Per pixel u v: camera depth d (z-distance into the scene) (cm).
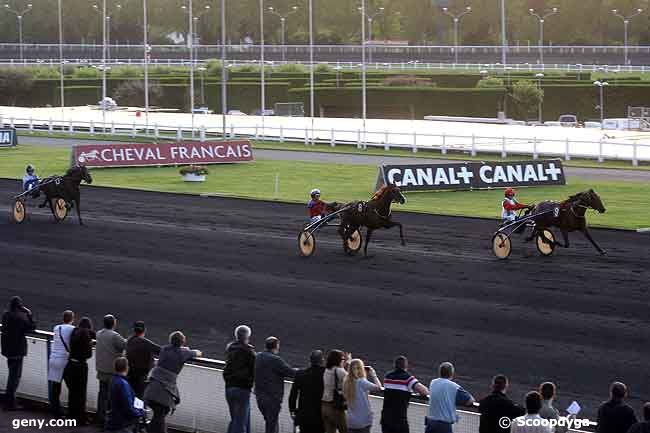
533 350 2261
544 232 3231
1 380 1930
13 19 18012
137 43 18938
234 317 2578
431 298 2716
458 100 11288
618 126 9081
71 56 15200
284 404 1666
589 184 5009
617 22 18162
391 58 15150
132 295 2823
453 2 18525
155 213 4159
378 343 2331
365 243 3256
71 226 3897
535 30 18350
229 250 3403
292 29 18938
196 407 1717
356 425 1520
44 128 8069
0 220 4041
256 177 5284
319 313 2594
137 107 11481
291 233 3691
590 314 2539
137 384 1712
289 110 10044
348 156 6291
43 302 2775
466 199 4512
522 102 11288
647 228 3706
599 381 2059
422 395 1516
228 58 15112
